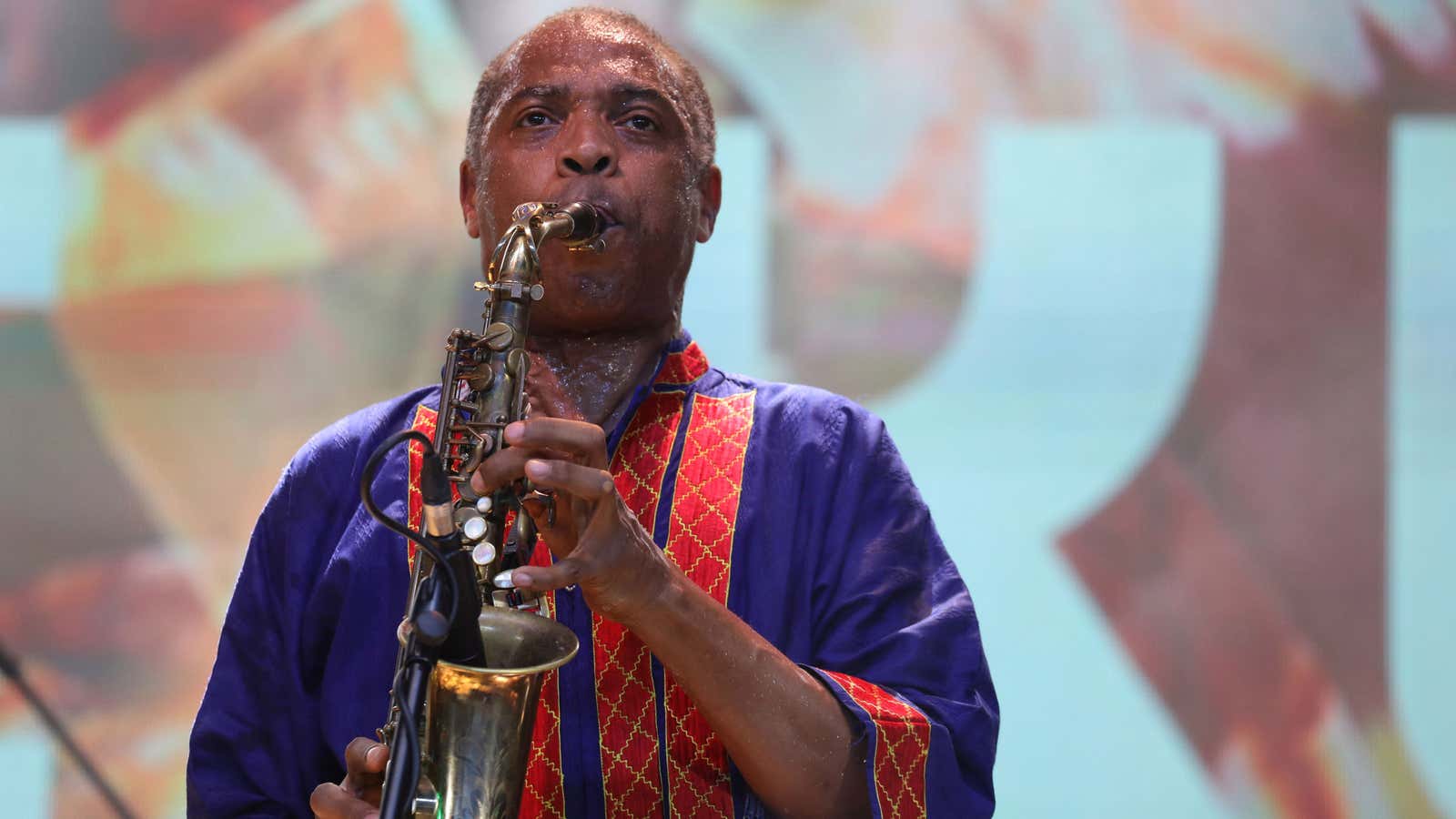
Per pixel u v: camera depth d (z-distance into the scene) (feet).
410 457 13.76
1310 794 31.48
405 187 34.22
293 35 34.40
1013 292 32.89
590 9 14.52
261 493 33.65
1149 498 32.35
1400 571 31.89
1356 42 32.73
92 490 33.45
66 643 32.99
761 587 13.12
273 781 13.29
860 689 12.13
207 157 34.17
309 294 34.04
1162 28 33.04
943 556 13.70
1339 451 32.24
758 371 32.96
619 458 13.76
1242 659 31.96
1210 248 32.65
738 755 11.84
